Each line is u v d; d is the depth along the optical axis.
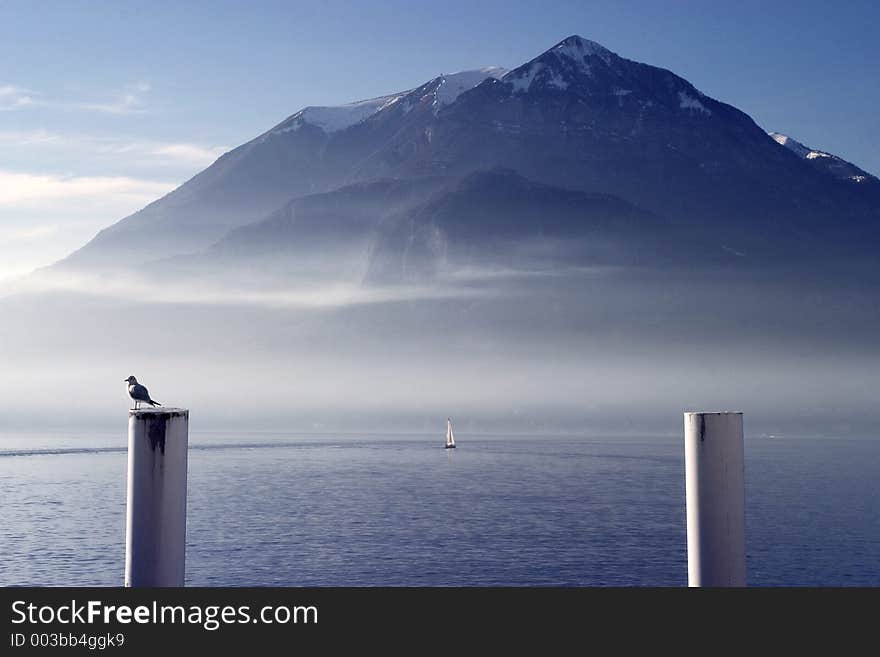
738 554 11.44
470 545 66.94
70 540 67.75
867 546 66.38
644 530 74.00
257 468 145.88
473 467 147.75
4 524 76.50
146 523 10.58
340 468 146.00
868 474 136.00
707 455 11.45
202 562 60.31
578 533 72.62
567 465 152.50
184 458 10.77
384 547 66.12
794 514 85.12
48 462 147.38
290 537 71.25
